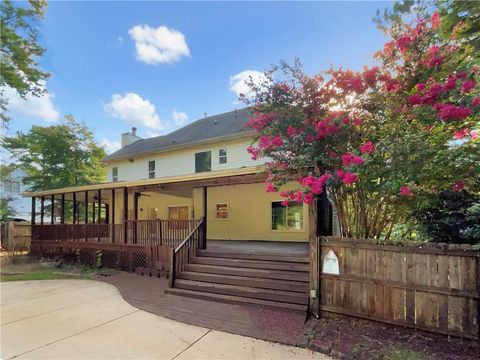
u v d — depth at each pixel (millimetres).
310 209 4984
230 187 12711
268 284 5621
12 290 6852
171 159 14711
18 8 9312
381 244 4293
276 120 4969
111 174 17125
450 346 3564
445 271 3805
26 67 10023
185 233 8062
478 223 3996
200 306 5383
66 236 11148
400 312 4082
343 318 4547
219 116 17031
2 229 14195
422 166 3744
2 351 3652
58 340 3977
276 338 3969
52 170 20250
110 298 6066
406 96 4238
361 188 4711
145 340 3973
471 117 3748
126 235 9531
